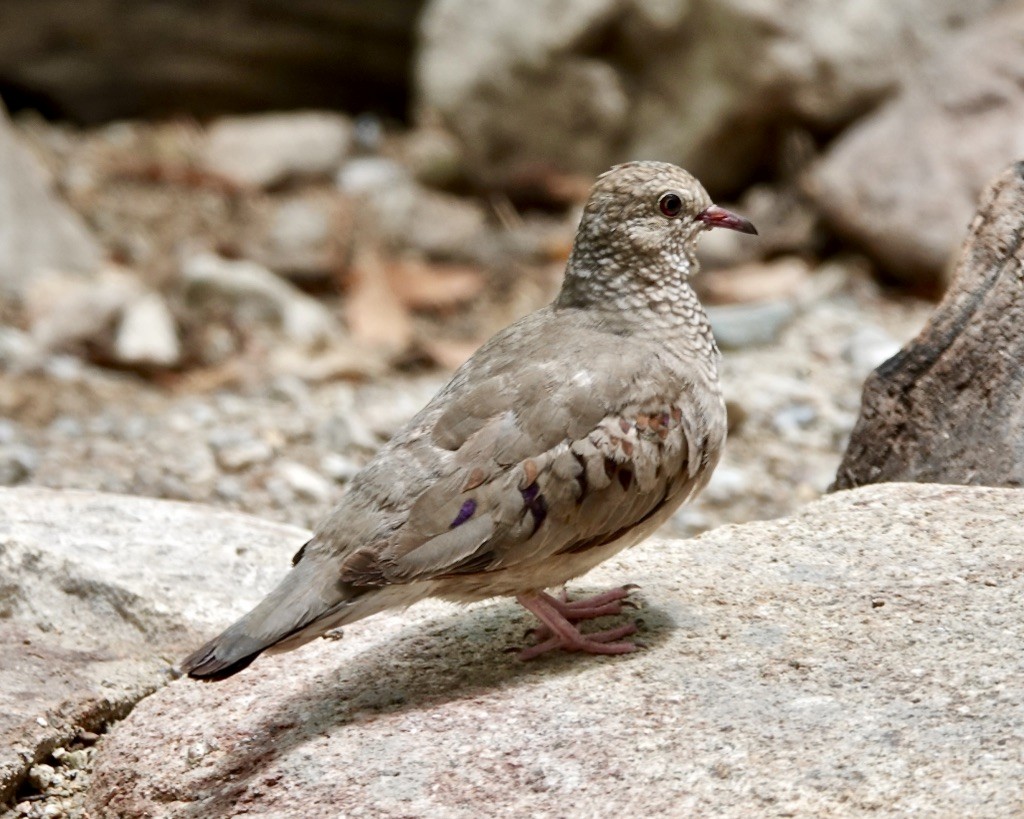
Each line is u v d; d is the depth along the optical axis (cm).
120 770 857
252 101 2920
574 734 786
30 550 1048
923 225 2006
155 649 1006
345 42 2894
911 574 897
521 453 818
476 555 807
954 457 1047
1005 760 715
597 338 873
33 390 1816
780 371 1812
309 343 2009
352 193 2606
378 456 835
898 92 2261
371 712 837
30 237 2209
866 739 747
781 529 975
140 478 1559
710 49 2302
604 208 899
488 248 2394
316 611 770
